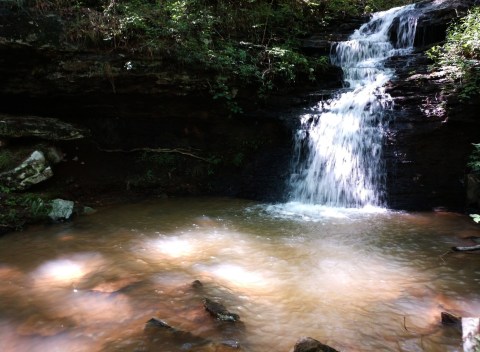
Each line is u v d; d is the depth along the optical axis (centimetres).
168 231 671
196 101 917
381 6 1489
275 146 952
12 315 414
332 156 863
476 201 765
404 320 408
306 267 533
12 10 746
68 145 866
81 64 793
